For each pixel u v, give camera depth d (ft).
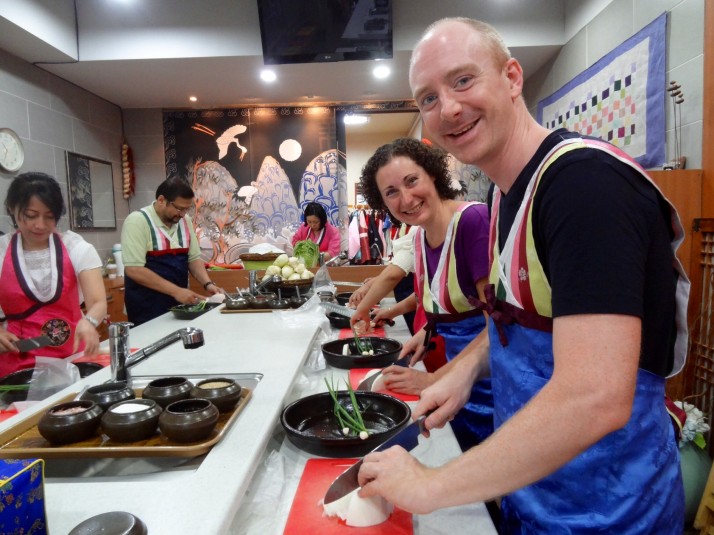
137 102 17.42
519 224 2.52
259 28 12.71
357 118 21.70
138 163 18.38
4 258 5.82
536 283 2.50
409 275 8.43
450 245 4.71
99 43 12.82
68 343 6.05
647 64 9.09
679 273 2.50
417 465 2.28
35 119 13.24
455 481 2.03
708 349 7.13
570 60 12.44
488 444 2.02
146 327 6.73
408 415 3.47
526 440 1.91
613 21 10.36
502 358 2.93
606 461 2.48
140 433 2.88
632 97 9.58
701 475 6.55
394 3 12.66
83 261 6.20
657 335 2.40
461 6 12.67
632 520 2.48
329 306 6.82
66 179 14.61
